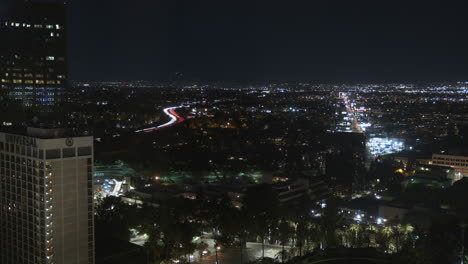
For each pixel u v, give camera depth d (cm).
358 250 19338
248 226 19762
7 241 15988
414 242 18938
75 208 15062
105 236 19400
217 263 18488
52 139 14388
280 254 19412
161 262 17912
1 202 16100
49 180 14425
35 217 14788
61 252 14850
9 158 15575
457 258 18150
